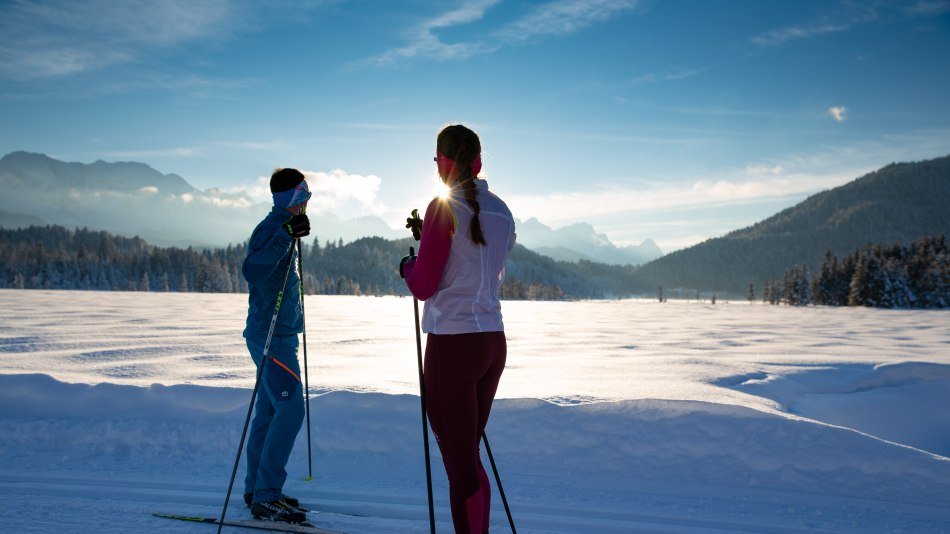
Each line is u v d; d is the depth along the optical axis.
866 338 12.27
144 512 2.94
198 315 16.19
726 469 3.27
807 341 11.28
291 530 2.72
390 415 3.92
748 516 2.88
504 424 3.71
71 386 4.26
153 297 32.59
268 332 2.88
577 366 6.73
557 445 3.56
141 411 4.10
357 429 3.83
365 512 3.00
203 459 3.70
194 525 2.78
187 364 6.49
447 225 1.96
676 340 11.33
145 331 10.76
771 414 3.53
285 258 2.98
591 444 3.52
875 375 5.91
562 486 3.26
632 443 3.47
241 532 2.71
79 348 7.79
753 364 6.69
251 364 6.53
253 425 3.12
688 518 2.87
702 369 6.18
